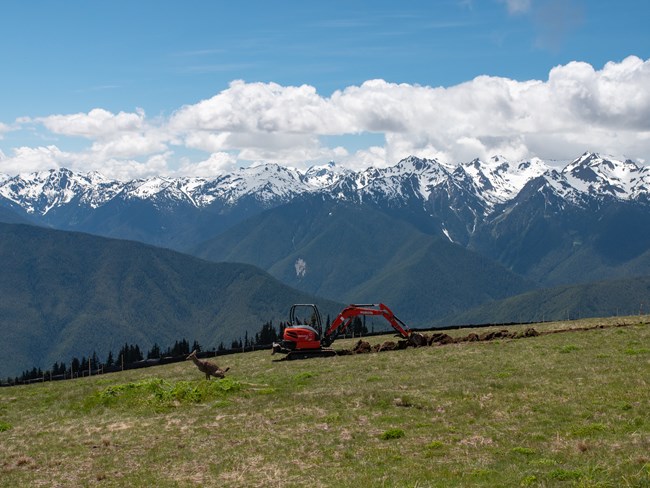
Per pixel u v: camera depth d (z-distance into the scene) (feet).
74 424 98.99
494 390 97.45
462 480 61.57
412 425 82.53
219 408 100.22
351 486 62.39
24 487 69.41
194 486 66.28
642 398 85.35
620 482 57.21
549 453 67.67
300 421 88.22
